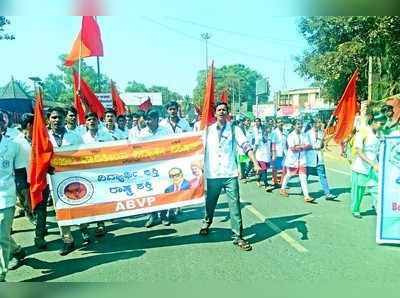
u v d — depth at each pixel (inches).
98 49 368.5
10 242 200.7
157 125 284.0
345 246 224.7
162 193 244.8
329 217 289.7
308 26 847.7
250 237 246.2
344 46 761.0
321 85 1005.2
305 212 306.8
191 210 327.3
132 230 269.7
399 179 224.5
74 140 255.4
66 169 230.5
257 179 452.8
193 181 247.8
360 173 279.7
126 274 193.3
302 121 359.9
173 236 252.2
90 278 190.1
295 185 443.2
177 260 209.2
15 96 763.4
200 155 248.7
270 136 433.7
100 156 236.7
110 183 237.6
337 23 761.6
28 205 259.0
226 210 322.7
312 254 212.5
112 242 245.0
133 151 242.2
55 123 248.8
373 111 272.1
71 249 229.8
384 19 603.2
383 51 664.4
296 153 362.3
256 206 332.8
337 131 368.5
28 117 271.0
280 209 319.9
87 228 261.4
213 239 243.1
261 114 2094.0
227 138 231.6
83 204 232.2
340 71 816.9
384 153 227.6
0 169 181.6
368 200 347.9
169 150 246.4
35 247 240.4
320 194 384.8
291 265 198.1
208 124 240.5
